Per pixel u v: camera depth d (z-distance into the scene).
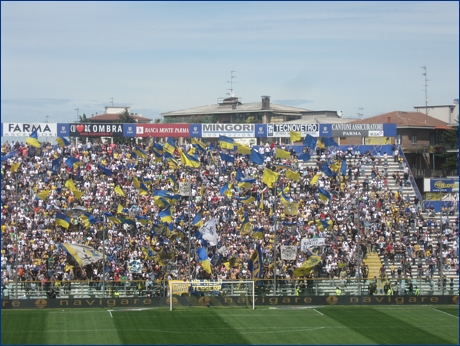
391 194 111.62
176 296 81.62
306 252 92.00
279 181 110.62
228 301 82.38
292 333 71.06
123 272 86.25
